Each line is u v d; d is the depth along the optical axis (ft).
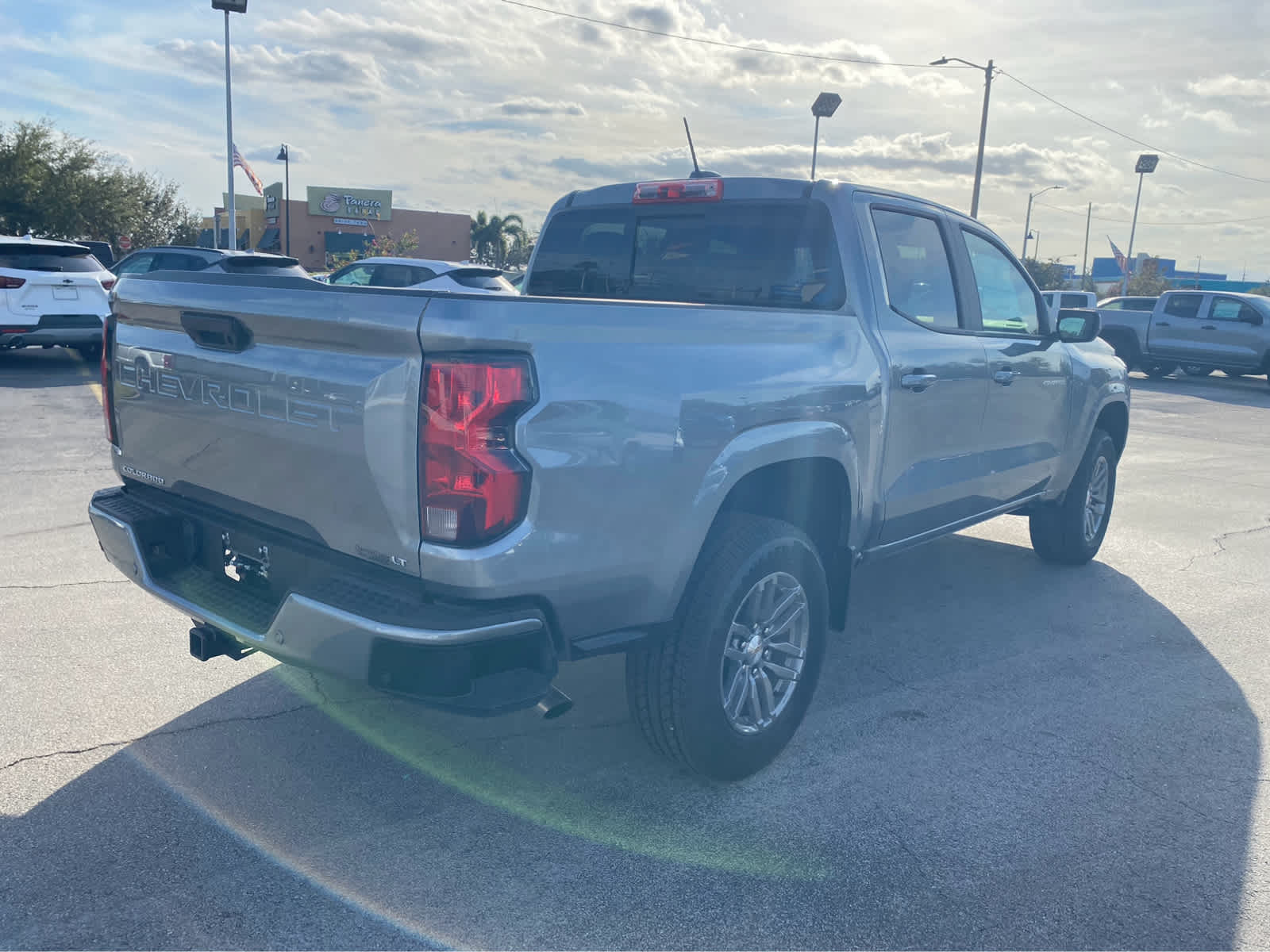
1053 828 10.18
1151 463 34.45
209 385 9.81
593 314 8.77
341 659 8.34
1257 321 67.56
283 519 9.43
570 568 8.66
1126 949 8.36
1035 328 17.08
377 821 9.92
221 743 11.35
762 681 11.02
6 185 106.22
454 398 7.88
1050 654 15.21
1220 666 14.87
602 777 11.00
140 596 15.96
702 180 13.78
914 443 13.35
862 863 9.48
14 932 8.05
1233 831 10.20
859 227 12.85
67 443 28.35
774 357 10.69
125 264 55.42
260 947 8.02
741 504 11.76
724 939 8.33
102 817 9.75
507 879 9.05
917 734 12.30
